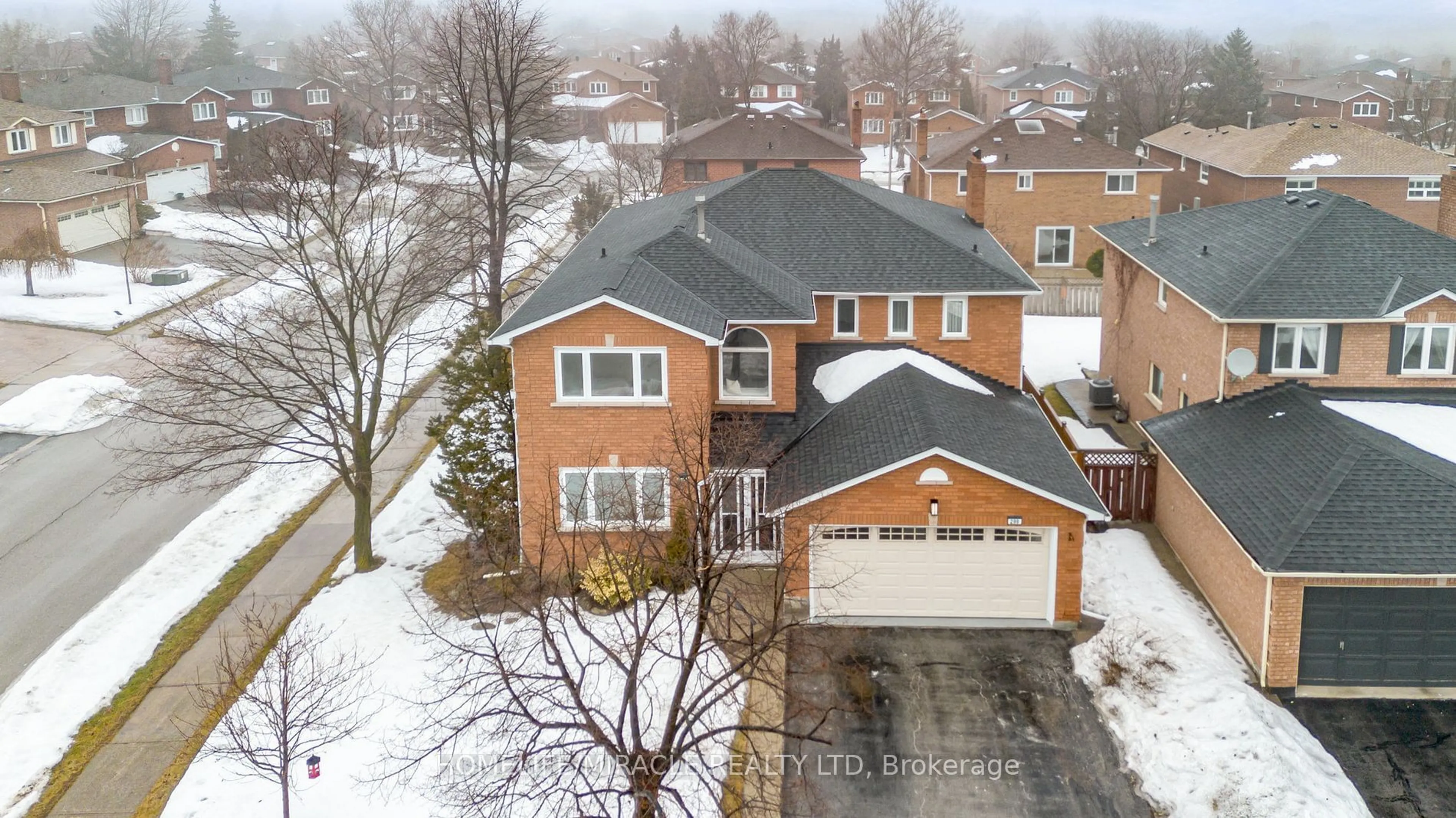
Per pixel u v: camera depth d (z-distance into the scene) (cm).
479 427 2755
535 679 1803
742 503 2558
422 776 1967
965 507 2328
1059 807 1872
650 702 1950
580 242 3506
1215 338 2767
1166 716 2038
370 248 2945
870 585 2414
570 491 2539
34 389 4122
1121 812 1856
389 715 2141
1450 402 2639
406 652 2348
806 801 1895
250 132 7419
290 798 1933
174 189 7562
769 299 2666
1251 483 2353
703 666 1969
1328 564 2028
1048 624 2386
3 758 2112
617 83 12125
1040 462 2444
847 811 1873
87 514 3198
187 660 2433
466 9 8588
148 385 4222
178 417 2655
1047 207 5709
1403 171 5388
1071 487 2358
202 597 2702
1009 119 5969
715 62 13088
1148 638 2267
